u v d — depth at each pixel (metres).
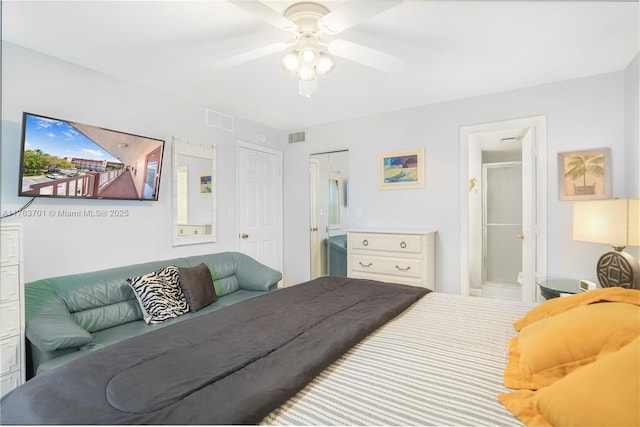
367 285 2.22
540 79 2.82
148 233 2.89
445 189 3.43
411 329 1.46
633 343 0.79
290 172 4.55
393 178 3.73
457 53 2.33
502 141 3.98
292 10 1.77
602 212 2.16
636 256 2.41
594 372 0.76
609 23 1.95
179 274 2.54
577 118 2.80
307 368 1.01
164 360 1.11
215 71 2.59
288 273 4.58
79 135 2.36
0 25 1.88
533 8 1.79
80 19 1.86
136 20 1.88
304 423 0.80
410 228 3.62
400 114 3.67
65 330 1.69
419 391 0.93
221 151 3.66
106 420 0.78
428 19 1.89
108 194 2.54
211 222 3.50
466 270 3.33
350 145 4.04
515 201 4.55
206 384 0.94
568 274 2.83
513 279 4.58
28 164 2.09
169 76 2.67
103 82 2.58
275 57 2.34
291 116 3.91
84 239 2.44
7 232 1.65
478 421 0.79
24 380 1.70
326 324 1.43
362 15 1.49
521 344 1.13
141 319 2.33
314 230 4.39
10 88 2.09
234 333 1.35
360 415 0.82
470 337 1.35
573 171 2.80
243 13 1.82
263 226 4.25
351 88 3.00
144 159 2.79
